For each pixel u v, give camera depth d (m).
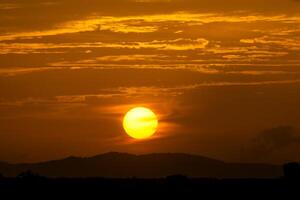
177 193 165.38
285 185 176.25
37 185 175.75
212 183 182.12
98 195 162.25
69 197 158.50
